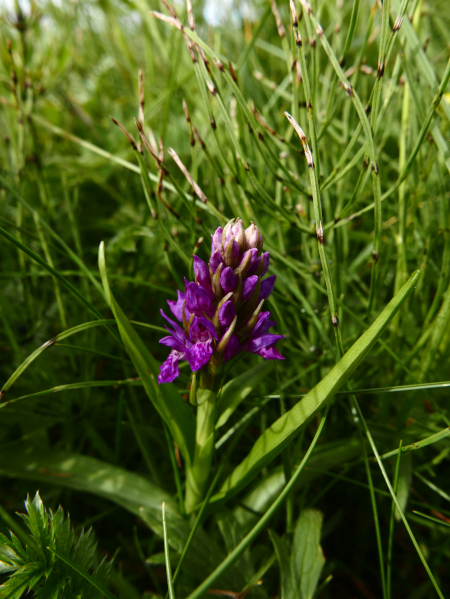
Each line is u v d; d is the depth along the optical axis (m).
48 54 0.39
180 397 0.19
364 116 0.17
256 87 0.34
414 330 0.24
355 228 0.31
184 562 0.18
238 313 0.16
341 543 0.23
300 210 0.24
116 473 0.21
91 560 0.16
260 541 0.21
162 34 0.38
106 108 0.41
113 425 0.25
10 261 0.28
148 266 0.29
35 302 0.27
